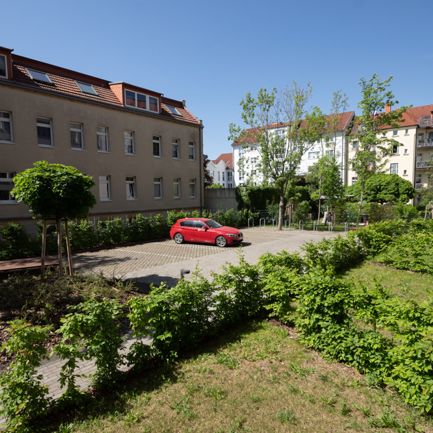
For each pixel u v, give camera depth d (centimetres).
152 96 2417
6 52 1617
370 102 1992
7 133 1659
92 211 2022
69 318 389
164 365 462
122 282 840
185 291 511
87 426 346
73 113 1909
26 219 1702
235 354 499
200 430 339
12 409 327
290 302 616
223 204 3002
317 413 365
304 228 2559
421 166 4622
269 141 2388
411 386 373
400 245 1159
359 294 478
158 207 2472
